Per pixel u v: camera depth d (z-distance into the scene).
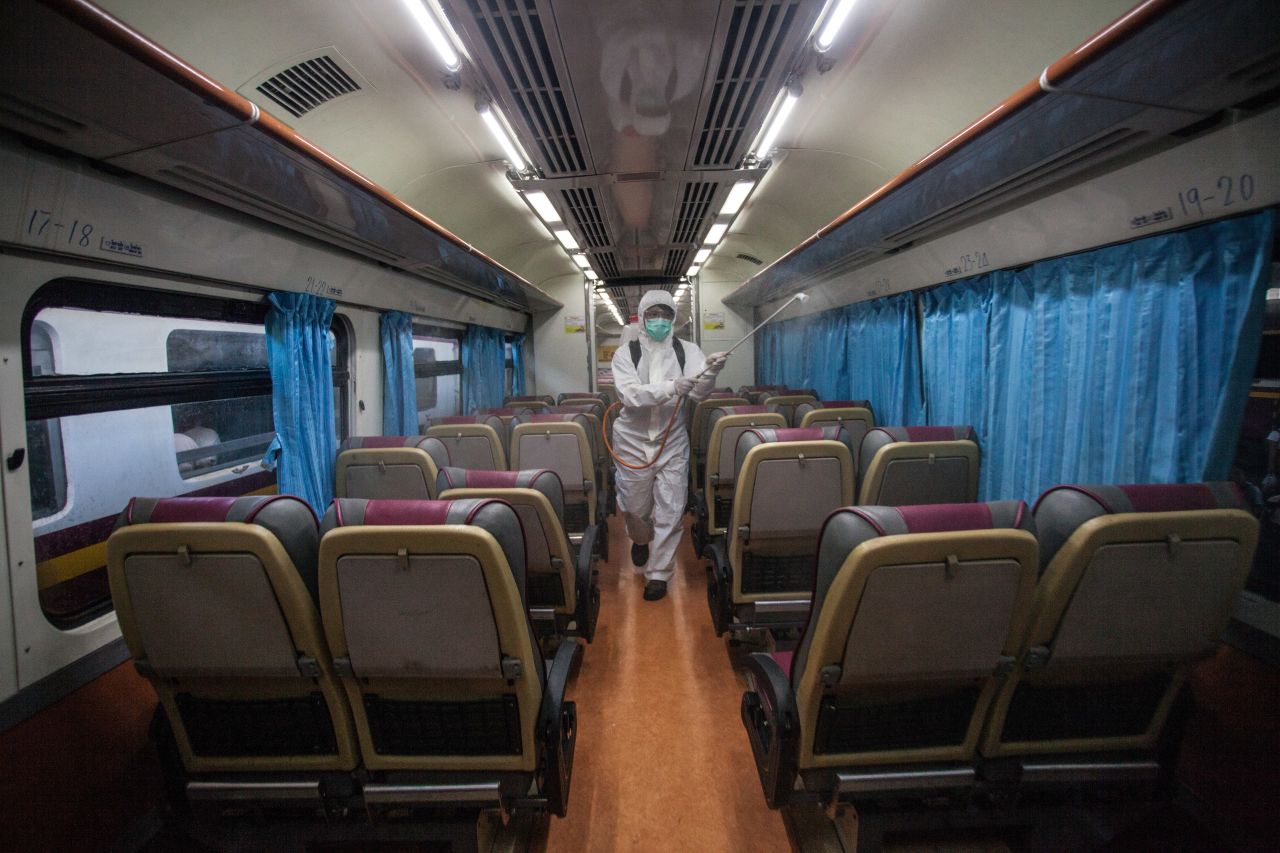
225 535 1.29
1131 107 1.79
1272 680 1.77
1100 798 1.65
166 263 2.36
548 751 1.54
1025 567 1.26
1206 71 1.53
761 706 1.80
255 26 2.28
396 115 3.30
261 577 1.32
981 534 1.22
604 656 3.10
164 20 2.00
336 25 2.47
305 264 3.37
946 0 2.48
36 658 1.83
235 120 1.88
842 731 1.52
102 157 1.90
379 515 1.41
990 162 2.49
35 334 2.03
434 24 2.40
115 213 2.05
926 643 1.34
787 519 2.55
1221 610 1.34
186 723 1.58
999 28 2.51
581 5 1.72
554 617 2.55
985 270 3.47
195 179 2.20
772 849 1.83
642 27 1.84
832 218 5.30
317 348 3.63
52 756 1.76
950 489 2.74
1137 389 2.40
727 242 8.14
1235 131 1.81
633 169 3.42
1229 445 2.05
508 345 9.99
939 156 2.66
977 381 3.73
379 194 3.03
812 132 3.97
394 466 3.22
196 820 1.67
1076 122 1.98
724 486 3.78
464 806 1.56
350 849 1.88
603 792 2.08
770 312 10.16
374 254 3.94
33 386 1.97
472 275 5.62
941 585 1.26
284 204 2.64
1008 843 1.80
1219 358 2.09
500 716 1.53
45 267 1.91
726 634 3.33
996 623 1.33
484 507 1.40
